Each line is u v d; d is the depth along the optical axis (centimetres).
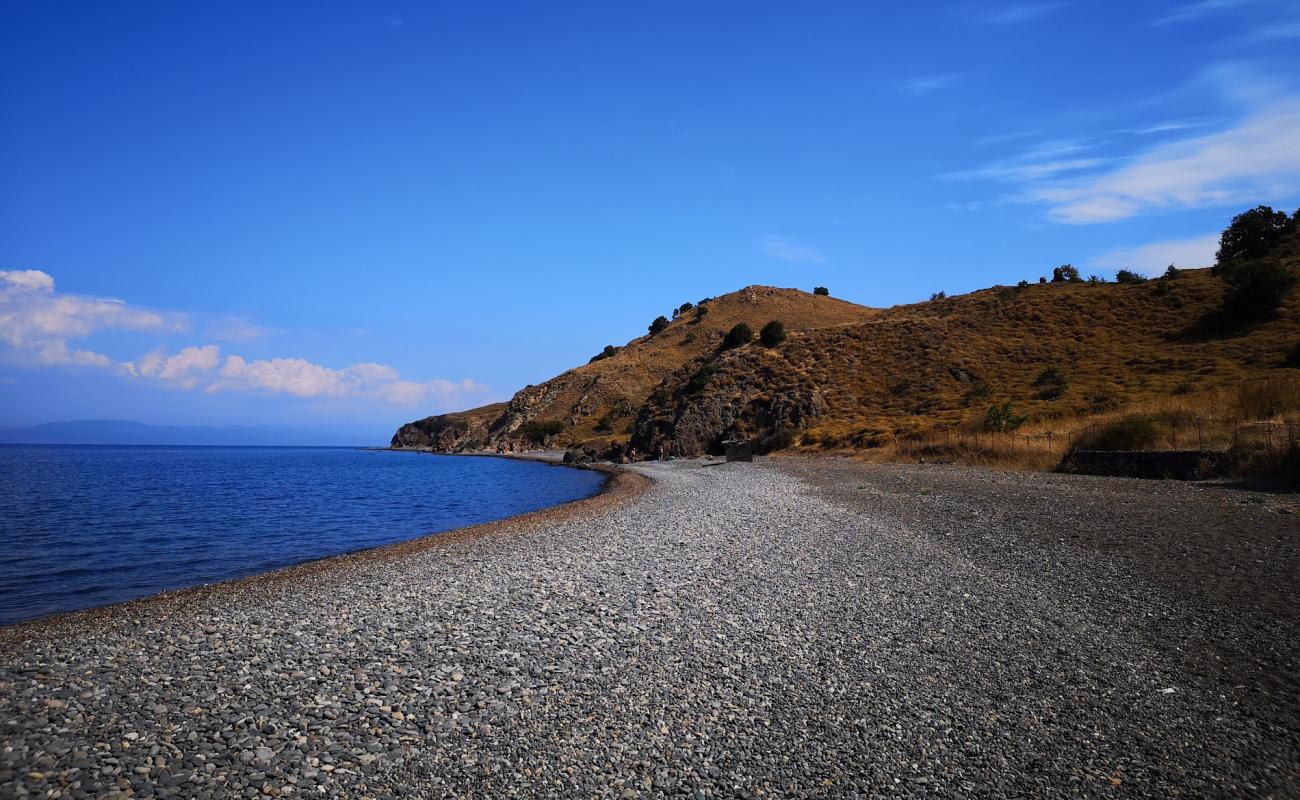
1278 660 852
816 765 661
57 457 17012
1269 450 2403
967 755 672
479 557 1830
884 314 10312
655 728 742
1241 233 8044
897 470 3841
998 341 7338
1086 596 1169
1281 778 604
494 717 773
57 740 719
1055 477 2941
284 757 684
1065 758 658
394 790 627
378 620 1170
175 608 1395
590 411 13212
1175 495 2155
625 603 1248
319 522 3412
